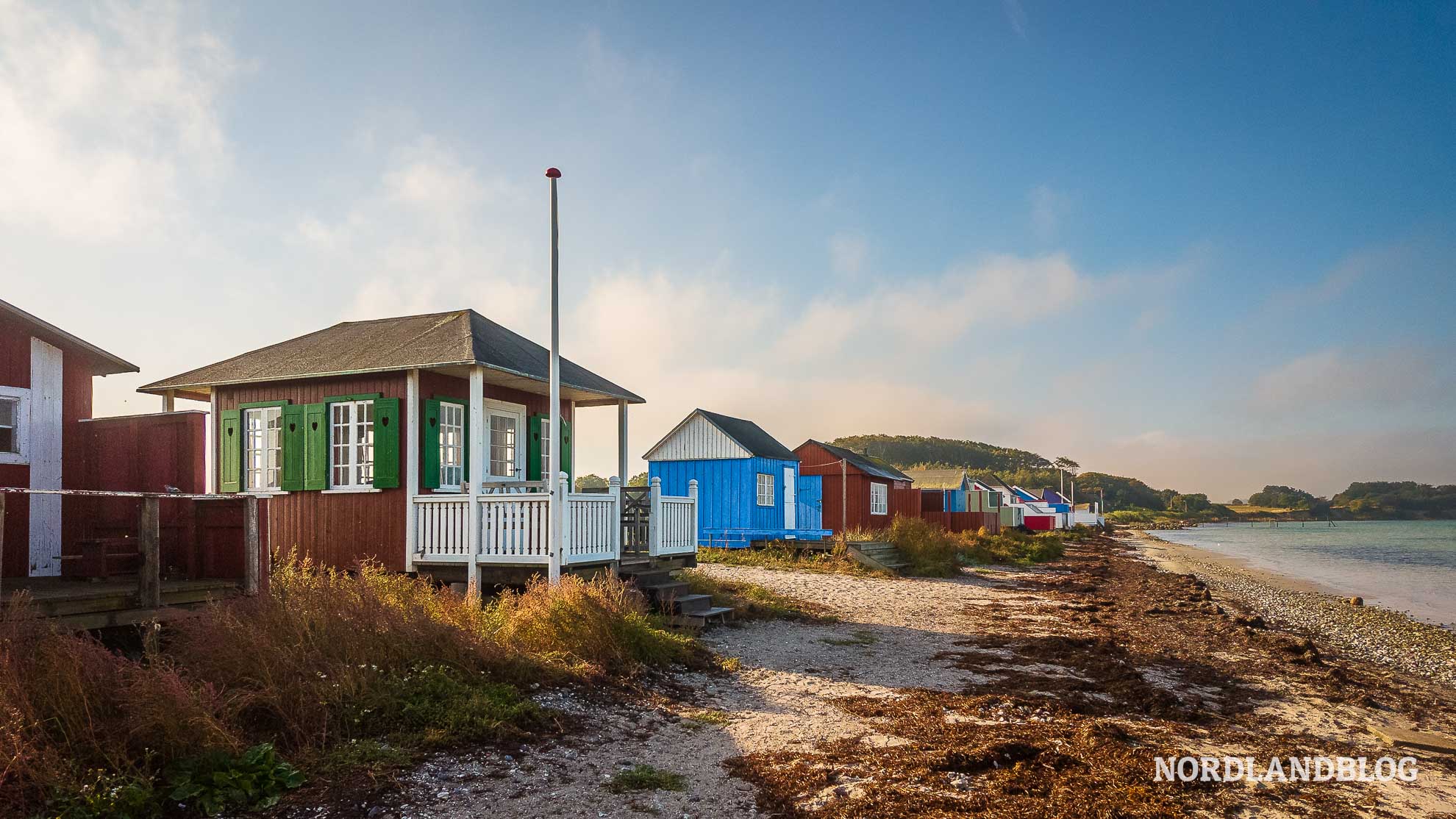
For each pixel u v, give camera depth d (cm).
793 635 1194
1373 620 1877
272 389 1292
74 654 521
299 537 1256
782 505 2791
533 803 516
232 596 734
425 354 1190
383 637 710
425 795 515
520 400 1426
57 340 838
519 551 1118
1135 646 1249
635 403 1600
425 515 1176
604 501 1221
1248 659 1183
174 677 538
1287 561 4253
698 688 844
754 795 549
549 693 741
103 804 443
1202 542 7031
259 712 588
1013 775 601
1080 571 2823
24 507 802
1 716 463
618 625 895
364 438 1229
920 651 1114
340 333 1478
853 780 580
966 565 2709
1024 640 1220
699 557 2330
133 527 812
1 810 430
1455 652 1459
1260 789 608
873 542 2455
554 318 1128
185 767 499
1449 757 718
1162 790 588
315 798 498
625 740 654
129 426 835
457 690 678
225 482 1312
